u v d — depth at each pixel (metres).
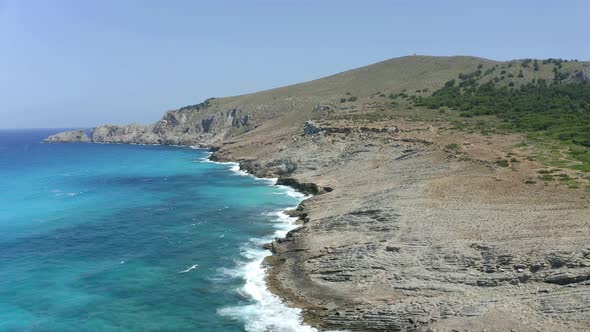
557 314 29.69
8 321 37.09
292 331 34.62
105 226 65.12
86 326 36.41
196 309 38.78
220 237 58.47
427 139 87.38
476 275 35.97
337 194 69.81
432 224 44.44
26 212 74.44
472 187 54.53
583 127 83.44
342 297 37.97
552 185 51.75
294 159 102.94
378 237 45.09
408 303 34.56
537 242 36.53
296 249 48.59
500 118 108.38
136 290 42.81
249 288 42.34
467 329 30.34
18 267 49.03
